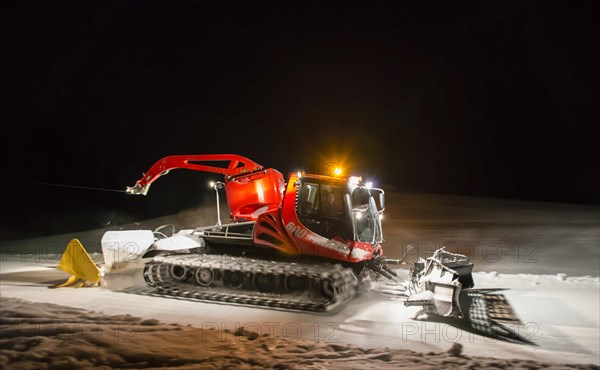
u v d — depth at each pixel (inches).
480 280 427.5
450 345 259.0
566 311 331.6
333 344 243.8
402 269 484.1
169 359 200.4
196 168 408.8
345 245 327.0
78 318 268.1
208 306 318.7
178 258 349.7
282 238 339.0
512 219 873.5
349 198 331.3
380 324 291.0
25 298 331.9
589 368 221.1
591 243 653.9
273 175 389.4
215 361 201.8
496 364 218.7
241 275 339.6
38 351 197.0
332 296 313.0
